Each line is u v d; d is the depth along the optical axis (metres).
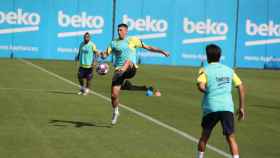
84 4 42.34
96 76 29.53
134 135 13.32
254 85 30.02
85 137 12.76
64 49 42.12
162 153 11.48
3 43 40.97
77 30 42.31
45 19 41.66
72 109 17.03
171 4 43.69
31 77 26.58
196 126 15.14
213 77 9.75
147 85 26.16
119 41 14.05
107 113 16.56
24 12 41.22
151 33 43.53
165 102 20.17
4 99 18.55
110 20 42.91
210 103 9.69
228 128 9.59
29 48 41.47
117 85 14.20
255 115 18.38
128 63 13.95
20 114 15.58
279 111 19.73
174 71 36.62
